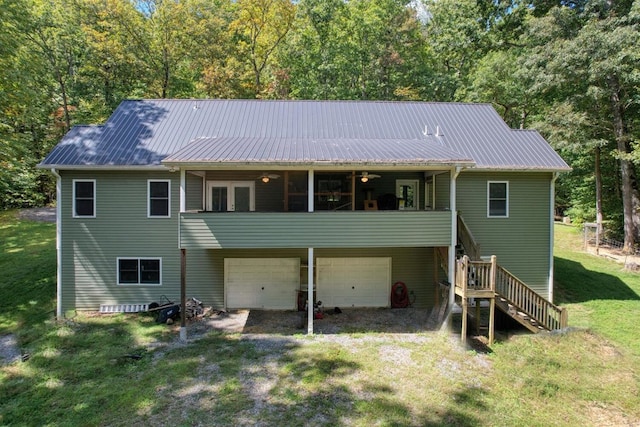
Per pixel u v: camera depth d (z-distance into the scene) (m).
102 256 12.64
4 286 14.18
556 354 9.47
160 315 11.73
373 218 10.74
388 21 29.11
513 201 13.30
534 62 18.50
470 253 11.93
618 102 17.75
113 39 25.80
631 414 7.24
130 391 7.75
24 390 7.85
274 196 13.59
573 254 19.06
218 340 10.42
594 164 21.73
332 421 6.78
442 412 7.10
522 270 13.38
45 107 24.44
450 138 14.16
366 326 11.60
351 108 16.19
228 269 13.27
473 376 8.45
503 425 6.80
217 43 28.97
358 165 10.12
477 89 27.72
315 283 13.52
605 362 9.14
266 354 9.48
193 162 9.85
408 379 8.27
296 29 30.02
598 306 12.88
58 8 24.17
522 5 22.84
